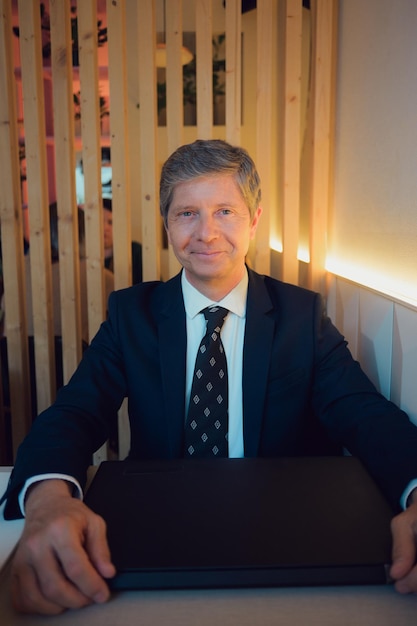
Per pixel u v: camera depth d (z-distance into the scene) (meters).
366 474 0.89
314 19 1.95
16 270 2.20
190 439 1.15
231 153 1.14
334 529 0.72
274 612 0.60
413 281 1.26
